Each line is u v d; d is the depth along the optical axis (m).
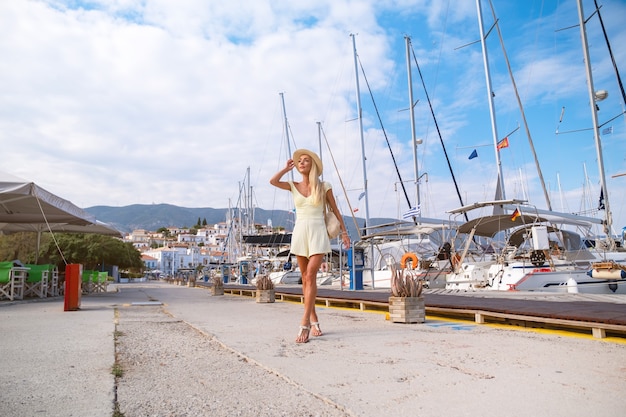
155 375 2.79
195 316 6.95
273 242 36.47
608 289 13.54
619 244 18.59
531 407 2.01
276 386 2.50
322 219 4.54
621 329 4.02
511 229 17.11
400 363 3.05
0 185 9.56
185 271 55.16
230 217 64.06
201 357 3.41
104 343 4.11
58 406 2.10
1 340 4.31
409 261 17.38
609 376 2.62
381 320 6.23
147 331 5.05
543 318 4.86
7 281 10.66
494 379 2.56
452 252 16.56
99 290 20.56
